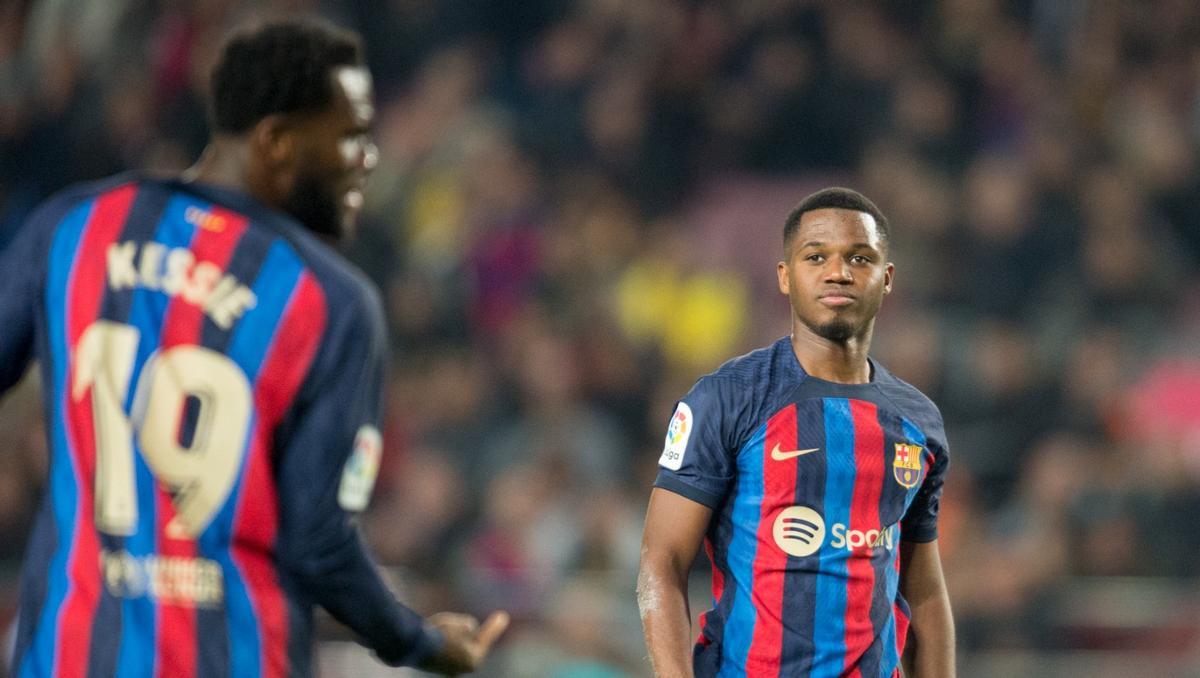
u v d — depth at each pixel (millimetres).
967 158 37906
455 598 24812
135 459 9641
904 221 35781
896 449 11797
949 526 28672
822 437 11695
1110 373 32375
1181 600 26562
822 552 11602
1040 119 38000
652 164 39812
